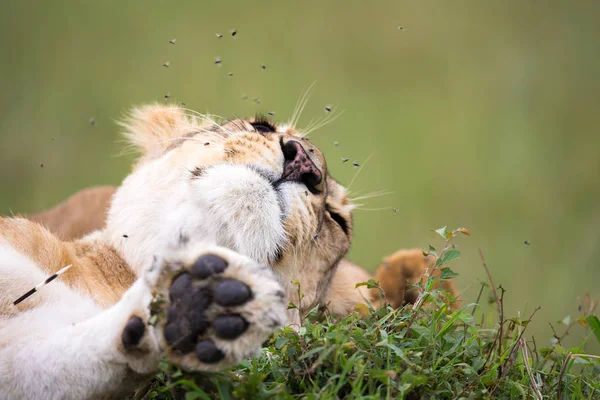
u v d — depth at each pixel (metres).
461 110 18.48
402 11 21.06
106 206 9.47
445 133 17.67
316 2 21.61
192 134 7.40
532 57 20.11
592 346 9.33
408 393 5.08
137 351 4.77
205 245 4.59
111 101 18.30
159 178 6.63
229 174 6.03
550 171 16.27
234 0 21.19
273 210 6.05
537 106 18.67
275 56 20.08
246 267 4.52
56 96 18.27
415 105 18.64
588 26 20.73
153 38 20.28
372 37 20.81
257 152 6.27
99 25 20.67
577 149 16.98
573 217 14.62
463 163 16.55
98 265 6.61
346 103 18.53
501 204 15.21
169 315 4.44
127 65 19.58
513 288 11.95
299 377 5.07
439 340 5.66
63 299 5.84
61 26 20.45
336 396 4.75
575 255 13.03
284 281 6.39
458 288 11.61
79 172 16.14
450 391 5.16
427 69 20.11
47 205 15.30
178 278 4.48
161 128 7.83
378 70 20.02
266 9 21.34
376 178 15.91
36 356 5.03
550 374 5.86
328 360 5.03
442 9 21.55
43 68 19.28
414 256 8.66
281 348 5.30
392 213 14.81
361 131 17.55
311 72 19.59
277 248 6.16
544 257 13.10
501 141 17.38
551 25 21.16
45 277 5.82
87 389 4.96
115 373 4.92
